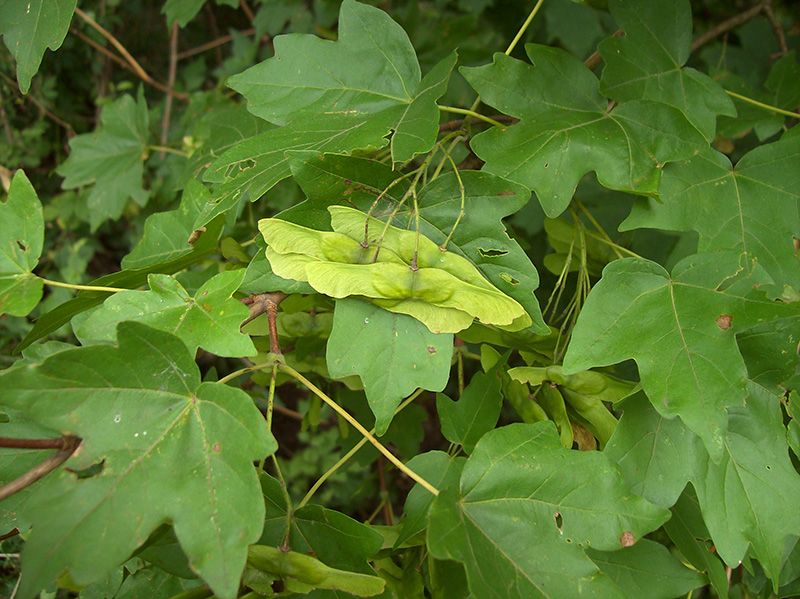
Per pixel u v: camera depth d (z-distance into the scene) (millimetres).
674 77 217
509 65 205
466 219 185
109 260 513
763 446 186
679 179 202
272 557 166
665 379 177
